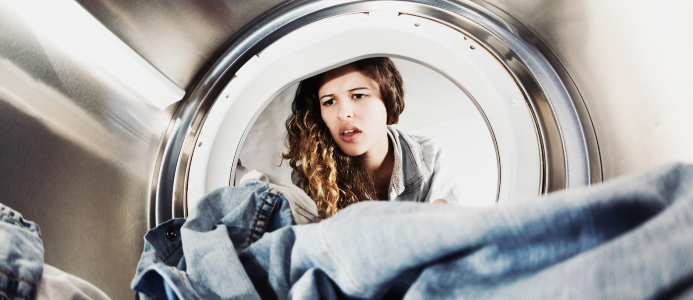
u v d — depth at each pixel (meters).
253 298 0.42
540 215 0.25
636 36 0.73
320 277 0.37
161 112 0.93
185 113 0.96
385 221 0.30
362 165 1.53
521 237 0.26
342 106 1.32
